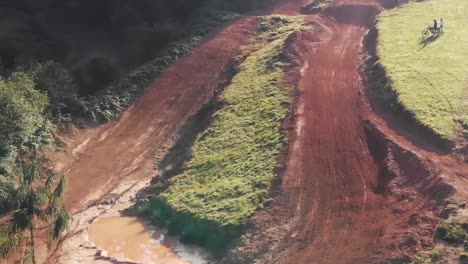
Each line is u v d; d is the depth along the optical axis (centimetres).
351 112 3259
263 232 2553
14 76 3519
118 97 4156
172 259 2677
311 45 4200
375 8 4816
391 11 4694
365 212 2536
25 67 4116
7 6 5269
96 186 3356
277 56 3984
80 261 2702
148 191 3206
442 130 2852
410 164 2695
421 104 3088
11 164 3084
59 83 3950
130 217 3070
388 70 3491
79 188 3325
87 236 2919
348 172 2788
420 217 2381
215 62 4394
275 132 3148
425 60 3591
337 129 3105
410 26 4228
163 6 5259
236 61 4262
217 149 3278
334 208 2595
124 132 3847
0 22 5062
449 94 3148
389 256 2253
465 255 2141
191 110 3969
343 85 3575
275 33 4553
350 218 2523
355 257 2316
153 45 4841
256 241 2527
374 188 2672
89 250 2792
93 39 5069
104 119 3944
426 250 2214
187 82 4250
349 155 2900
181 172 3247
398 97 3184
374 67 3666
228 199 2802
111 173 3469
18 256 2548
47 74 3950
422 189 2542
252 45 4466
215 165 3130
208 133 3466
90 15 5312
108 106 4041
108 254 2758
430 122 2927
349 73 3750
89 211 3147
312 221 2548
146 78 4353
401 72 3447
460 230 2242
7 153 3133
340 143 2991
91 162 3553
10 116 3166
